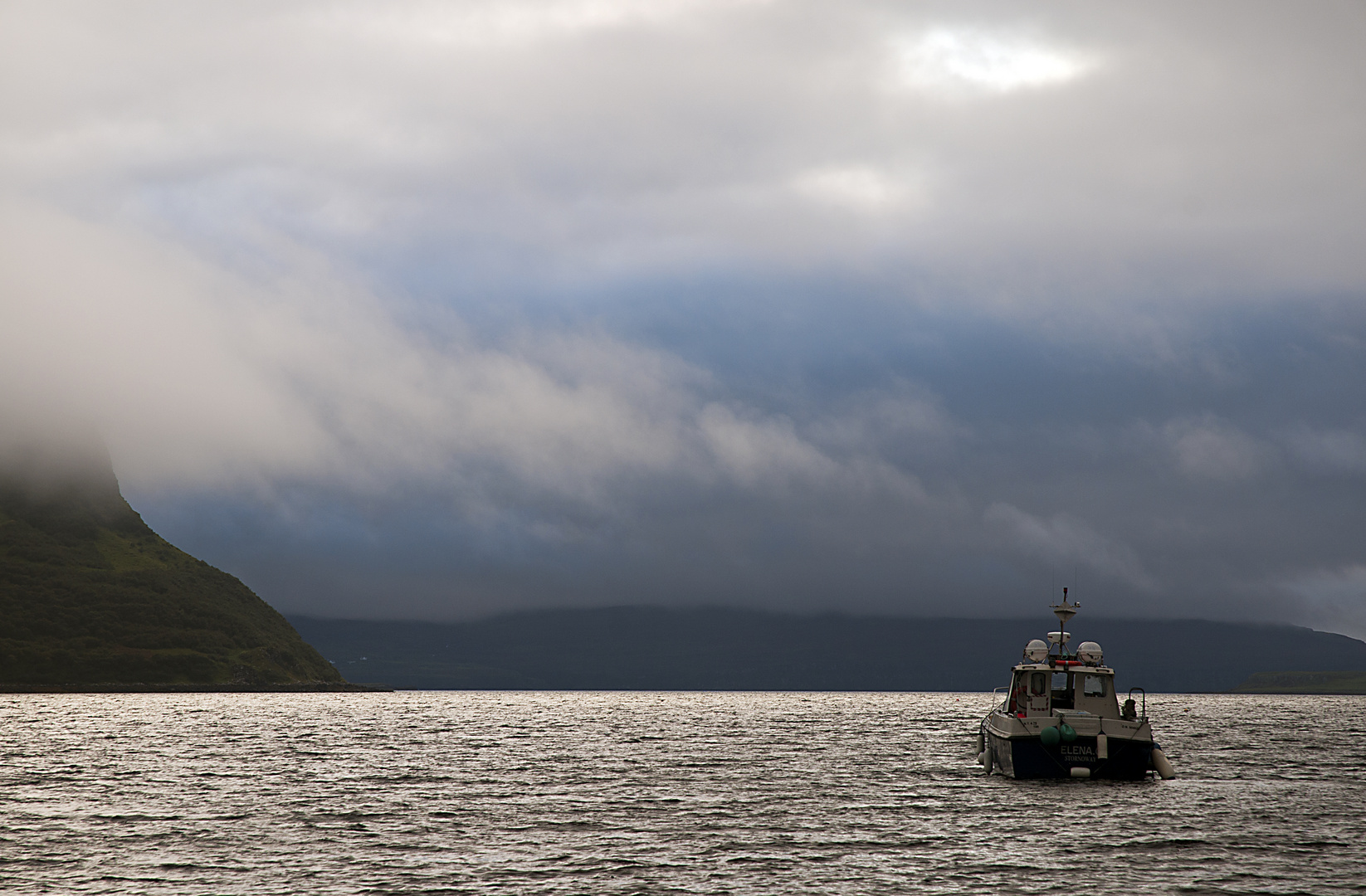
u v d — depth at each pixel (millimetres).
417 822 54562
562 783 71375
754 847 47594
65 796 65375
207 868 43719
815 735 126875
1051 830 51188
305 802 61875
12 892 39875
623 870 43062
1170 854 45906
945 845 47719
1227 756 95688
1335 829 51688
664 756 93562
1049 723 60906
